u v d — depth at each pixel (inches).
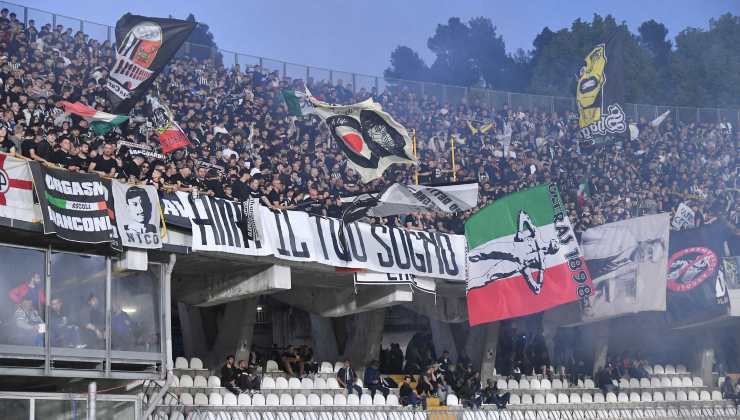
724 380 1745.8
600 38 3784.5
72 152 1035.9
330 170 1529.3
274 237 1189.1
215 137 1434.5
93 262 1027.3
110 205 1028.5
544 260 1416.1
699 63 3555.6
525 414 1499.8
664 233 1550.2
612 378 1701.5
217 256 1155.3
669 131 2299.5
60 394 990.4
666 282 1568.7
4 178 946.7
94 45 1513.3
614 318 1722.4
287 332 1689.2
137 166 1111.0
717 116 2409.0
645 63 3543.3
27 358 949.8
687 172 2116.1
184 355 1512.1
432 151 1744.6
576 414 1563.7
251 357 1363.2
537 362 1681.8
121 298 1048.2
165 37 1219.2
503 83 4286.4
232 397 1238.3
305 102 1648.6
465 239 1403.8
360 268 1275.8
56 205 974.4
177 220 1093.8
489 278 1395.2
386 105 1932.8
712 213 1955.0
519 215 1422.2
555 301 1403.8
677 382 1770.4
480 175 1728.6
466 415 1409.9
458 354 1624.0
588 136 1995.6
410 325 1779.0
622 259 1558.8
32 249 973.8
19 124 1085.1
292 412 1234.6
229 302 1332.4
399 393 1412.4
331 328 1504.7
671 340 1850.4
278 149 1509.6
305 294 1446.9
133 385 1092.5
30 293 964.6
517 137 2058.3
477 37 4387.3
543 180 1839.3
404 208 1290.6
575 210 1715.1
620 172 1988.2
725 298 1620.3
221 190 1163.9
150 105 1414.9
